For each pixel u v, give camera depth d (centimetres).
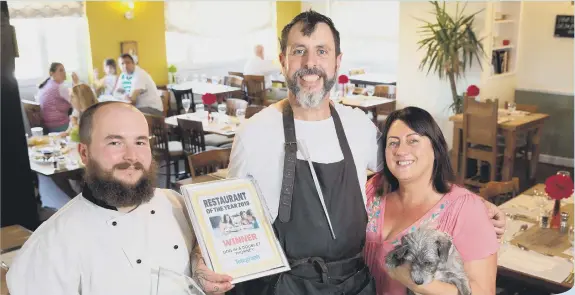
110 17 896
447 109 722
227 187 183
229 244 175
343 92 832
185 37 1025
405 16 743
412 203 200
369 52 1045
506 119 611
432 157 197
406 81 760
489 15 682
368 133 206
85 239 168
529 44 733
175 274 177
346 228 191
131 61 767
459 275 160
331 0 1068
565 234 315
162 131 602
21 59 850
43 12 832
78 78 872
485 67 692
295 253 188
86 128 171
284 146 193
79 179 481
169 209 188
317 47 188
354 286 189
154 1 945
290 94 196
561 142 720
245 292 193
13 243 268
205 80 973
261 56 1007
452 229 191
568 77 704
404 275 159
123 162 169
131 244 174
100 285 168
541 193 374
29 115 713
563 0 691
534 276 268
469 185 611
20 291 164
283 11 1112
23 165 379
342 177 193
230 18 1059
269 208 192
